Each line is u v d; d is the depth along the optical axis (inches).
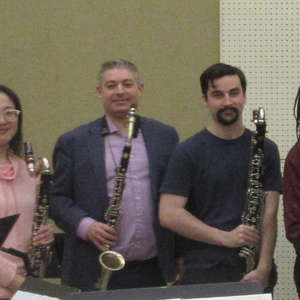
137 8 220.2
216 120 153.7
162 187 155.2
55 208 159.2
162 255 158.9
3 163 146.3
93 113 221.6
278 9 215.8
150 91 220.8
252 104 216.4
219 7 218.1
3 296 137.9
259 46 216.2
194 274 153.3
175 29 220.1
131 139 153.2
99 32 220.8
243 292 100.2
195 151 153.4
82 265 158.1
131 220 157.2
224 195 152.9
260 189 150.3
